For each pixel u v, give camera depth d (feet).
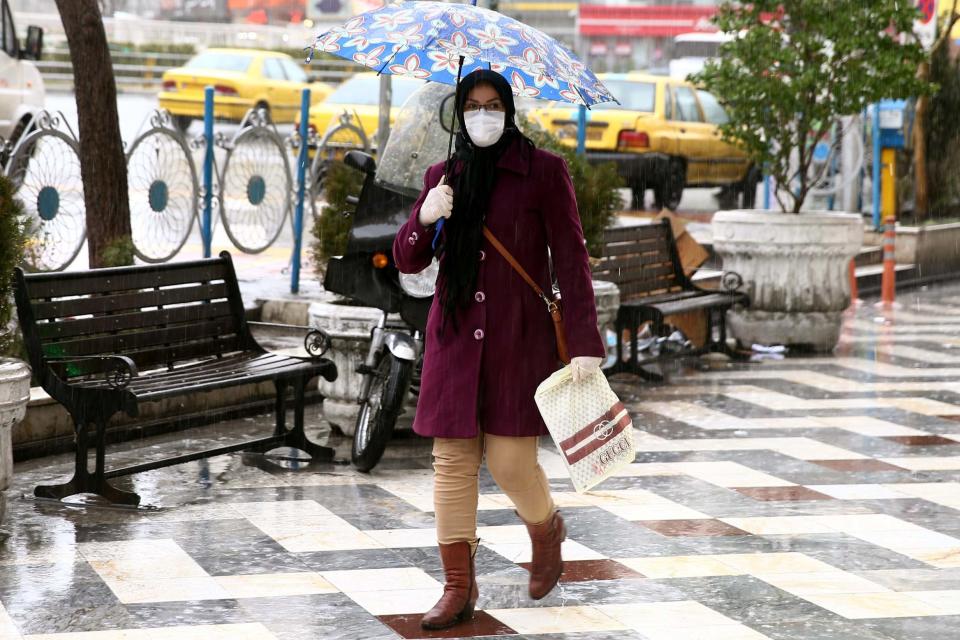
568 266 24.79
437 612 25.12
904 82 56.54
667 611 26.50
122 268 36.06
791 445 41.88
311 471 37.35
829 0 57.26
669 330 51.72
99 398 33.06
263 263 67.21
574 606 26.66
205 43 200.23
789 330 58.75
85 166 50.06
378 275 37.55
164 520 32.09
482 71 24.40
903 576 28.99
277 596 26.78
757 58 57.72
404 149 38.68
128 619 25.26
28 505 33.09
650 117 99.91
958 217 102.42
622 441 24.98
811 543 31.37
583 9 230.07
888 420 45.91
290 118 132.26
